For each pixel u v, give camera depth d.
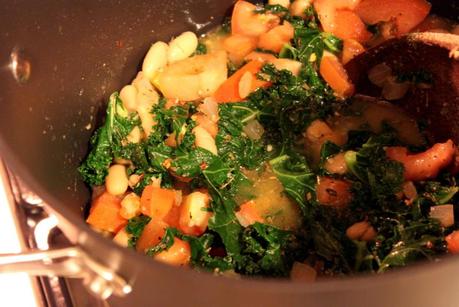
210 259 0.25
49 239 0.23
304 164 0.28
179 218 0.26
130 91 0.29
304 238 0.25
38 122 0.24
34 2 0.24
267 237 0.25
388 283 0.16
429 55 0.26
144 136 0.29
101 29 0.28
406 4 0.32
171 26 0.32
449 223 0.25
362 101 0.30
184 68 0.30
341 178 0.27
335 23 0.32
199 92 0.29
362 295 0.17
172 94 0.30
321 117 0.29
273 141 0.29
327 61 0.30
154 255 0.25
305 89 0.30
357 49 0.31
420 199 0.26
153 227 0.26
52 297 0.22
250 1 0.33
